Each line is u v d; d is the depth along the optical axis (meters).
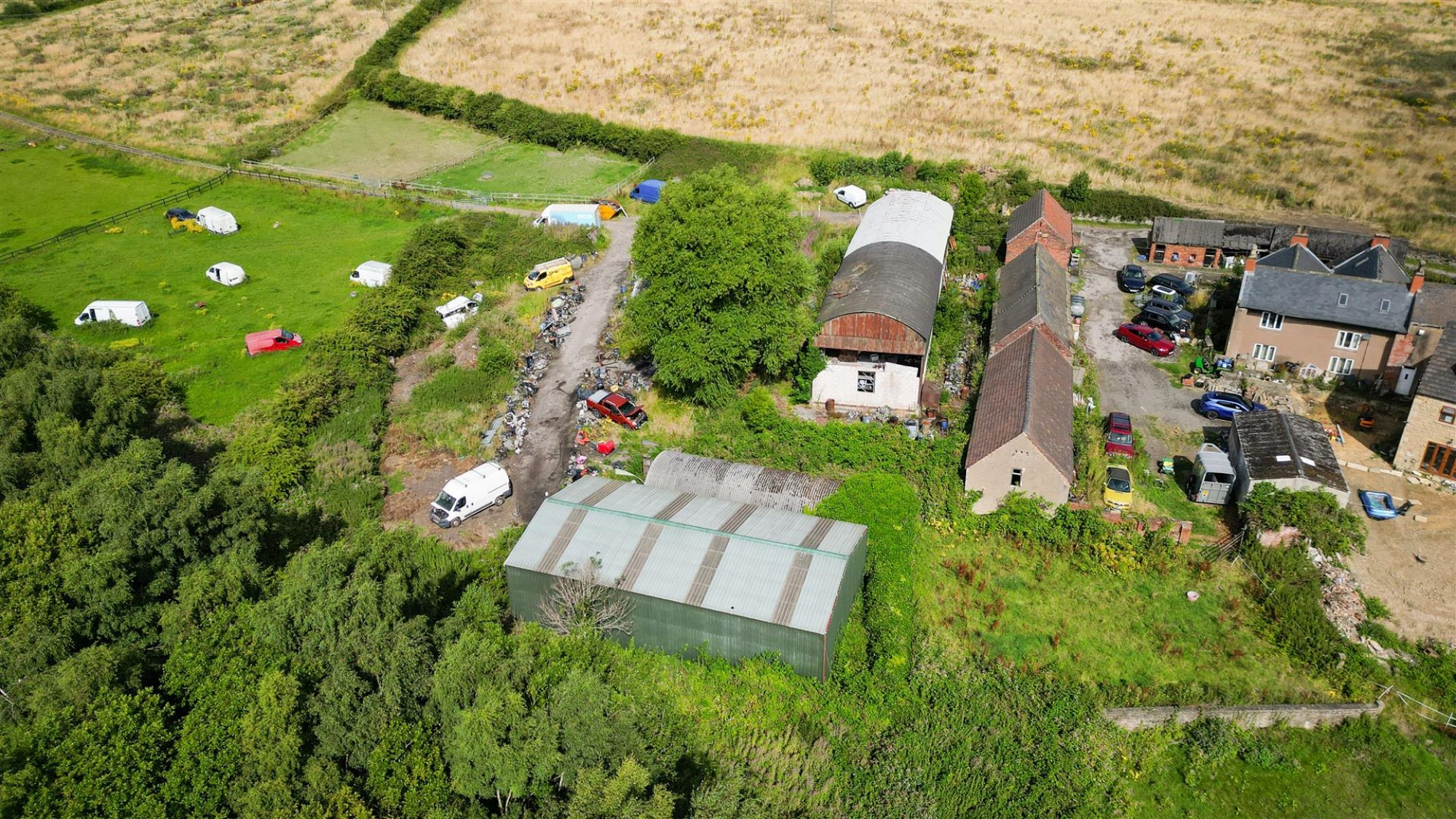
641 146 96.25
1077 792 36.00
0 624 35.22
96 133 104.31
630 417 57.25
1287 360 61.28
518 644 34.22
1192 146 94.25
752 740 37.41
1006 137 96.06
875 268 62.44
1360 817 35.91
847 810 35.03
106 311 69.38
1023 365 55.38
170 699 32.19
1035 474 48.12
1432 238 77.88
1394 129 96.06
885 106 103.06
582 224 82.00
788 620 39.16
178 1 150.62
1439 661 41.19
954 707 39.47
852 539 42.91
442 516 49.59
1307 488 47.16
